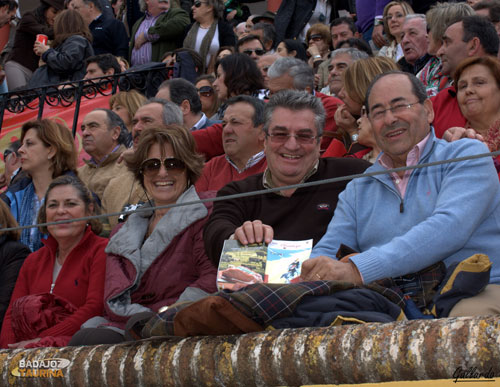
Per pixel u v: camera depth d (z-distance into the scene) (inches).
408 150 126.3
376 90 129.3
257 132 179.3
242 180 149.9
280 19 339.9
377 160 131.0
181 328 105.1
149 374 105.8
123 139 217.3
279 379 96.5
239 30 361.4
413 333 89.5
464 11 202.4
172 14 333.4
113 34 349.4
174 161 149.9
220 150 211.9
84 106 287.0
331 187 144.2
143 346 109.1
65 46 310.8
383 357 90.0
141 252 145.4
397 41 271.6
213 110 253.3
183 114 222.2
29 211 198.7
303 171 143.4
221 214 143.5
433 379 87.3
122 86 285.0
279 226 142.5
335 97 235.0
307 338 96.0
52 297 148.7
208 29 319.0
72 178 160.9
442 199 119.1
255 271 117.0
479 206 116.6
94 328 130.2
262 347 98.0
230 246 124.0
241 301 100.0
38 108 293.7
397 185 127.3
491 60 157.5
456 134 135.5
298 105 143.6
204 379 101.3
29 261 162.9
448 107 169.2
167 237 144.1
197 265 142.3
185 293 135.6
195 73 289.3
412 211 124.0
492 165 121.3
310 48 311.7
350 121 190.5
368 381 91.4
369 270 111.3
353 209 131.5
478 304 105.3
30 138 200.8
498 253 118.2
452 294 107.2
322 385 94.3
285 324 101.7
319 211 141.7
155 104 198.5
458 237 114.1
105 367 110.5
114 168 210.2
